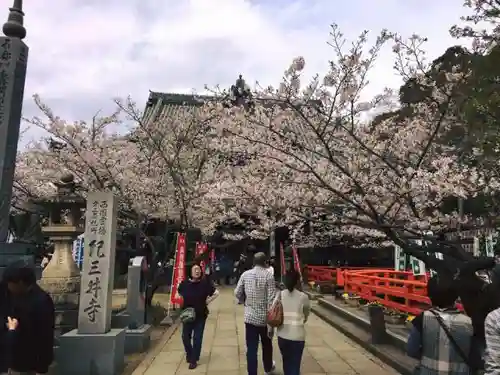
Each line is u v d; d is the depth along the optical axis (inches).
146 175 528.4
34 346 171.5
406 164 251.4
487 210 258.7
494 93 217.9
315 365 288.0
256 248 1037.2
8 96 249.3
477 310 143.6
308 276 898.7
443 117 225.6
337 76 229.8
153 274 487.8
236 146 270.8
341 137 253.4
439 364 128.8
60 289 330.6
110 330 274.4
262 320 239.3
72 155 498.0
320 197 264.1
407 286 383.6
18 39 258.2
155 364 290.2
